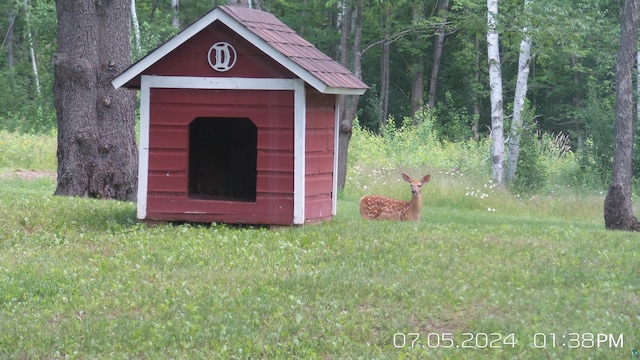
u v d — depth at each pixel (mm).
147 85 13742
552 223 19516
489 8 25203
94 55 18453
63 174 18406
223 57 13531
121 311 9812
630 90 17797
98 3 18469
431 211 20781
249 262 11625
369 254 11984
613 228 17766
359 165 26391
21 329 9195
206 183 15555
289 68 13180
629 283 10758
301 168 13461
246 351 8523
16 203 14883
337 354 8516
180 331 9047
